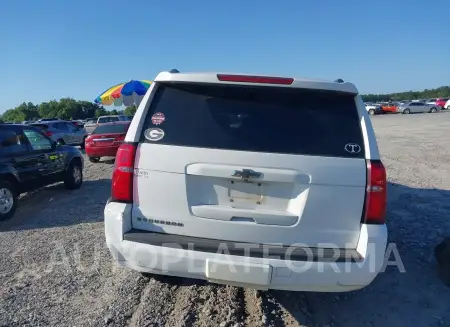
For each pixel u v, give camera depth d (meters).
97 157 13.65
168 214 2.96
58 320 3.28
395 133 22.91
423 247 5.09
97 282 4.00
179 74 3.01
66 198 8.00
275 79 2.91
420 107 53.12
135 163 2.98
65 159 8.50
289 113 2.96
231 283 2.88
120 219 2.96
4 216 6.28
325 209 2.82
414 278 4.25
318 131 2.90
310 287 2.83
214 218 2.90
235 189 2.90
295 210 2.85
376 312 3.56
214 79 2.97
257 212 2.86
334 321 3.40
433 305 3.69
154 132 3.00
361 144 2.88
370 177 2.81
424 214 6.49
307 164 2.81
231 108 2.99
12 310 3.42
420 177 9.80
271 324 3.30
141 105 3.07
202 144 2.91
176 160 2.90
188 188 2.91
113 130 13.54
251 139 2.89
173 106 3.05
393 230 5.73
